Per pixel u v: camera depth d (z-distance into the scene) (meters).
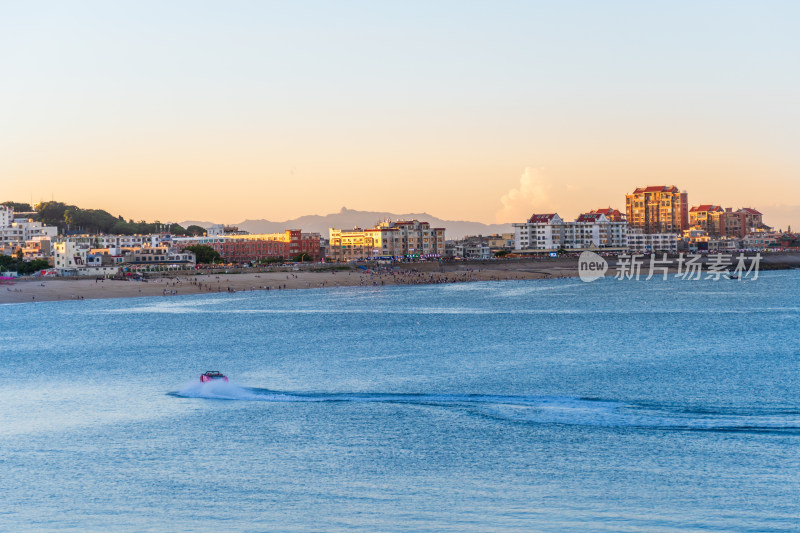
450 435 98.25
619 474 82.62
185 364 157.88
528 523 70.62
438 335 199.12
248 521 72.25
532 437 96.56
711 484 79.12
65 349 186.12
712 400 113.06
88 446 96.31
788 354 154.25
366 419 106.88
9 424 107.94
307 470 86.00
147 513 74.56
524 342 181.62
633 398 115.38
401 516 72.62
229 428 103.38
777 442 92.25
